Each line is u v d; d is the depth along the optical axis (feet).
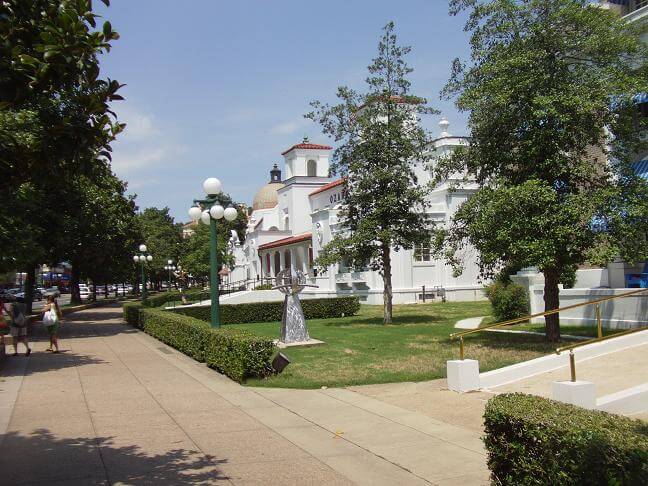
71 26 14.14
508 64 42.34
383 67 69.97
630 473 11.54
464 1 44.98
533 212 39.63
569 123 41.29
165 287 362.12
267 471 18.70
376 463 19.25
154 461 19.90
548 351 41.47
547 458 12.88
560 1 42.32
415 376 34.88
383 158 69.72
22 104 15.87
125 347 57.82
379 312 91.91
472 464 18.71
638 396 24.23
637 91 39.50
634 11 58.80
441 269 110.52
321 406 28.19
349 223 75.25
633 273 56.85
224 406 28.84
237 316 86.89
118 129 16.44
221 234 229.25
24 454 20.88
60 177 16.39
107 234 101.91
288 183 161.79
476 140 48.39
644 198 40.29
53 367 43.75
